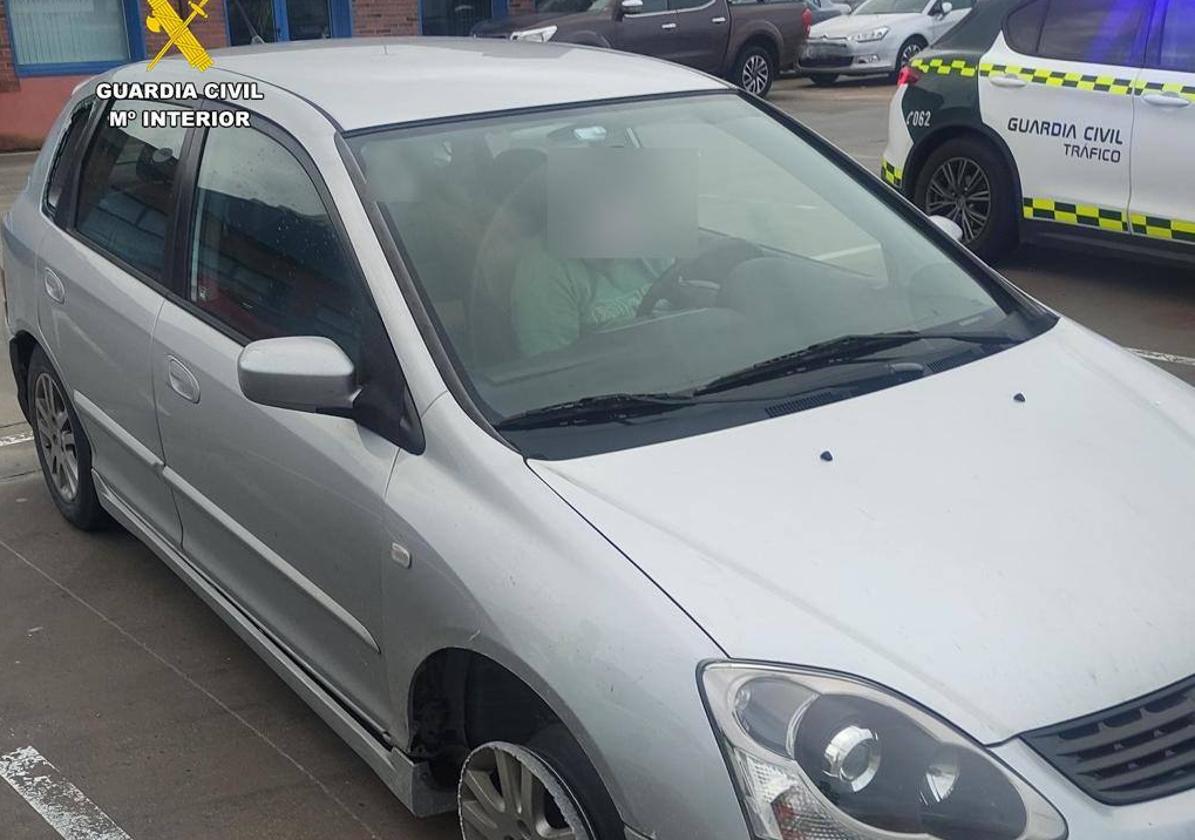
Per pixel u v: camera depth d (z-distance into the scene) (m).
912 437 2.71
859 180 3.70
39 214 4.59
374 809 3.25
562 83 3.56
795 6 18.38
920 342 3.12
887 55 19.05
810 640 2.18
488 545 2.50
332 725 3.19
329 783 3.36
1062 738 2.09
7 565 4.61
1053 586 2.31
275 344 2.80
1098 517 2.51
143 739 3.58
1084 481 2.62
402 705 2.81
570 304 3.02
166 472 3.72
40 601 4.36
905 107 8.34
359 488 2.81
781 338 3.09
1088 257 8.46
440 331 2.82
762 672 2.14
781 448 2.64
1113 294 7.60
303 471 2.99
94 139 4.39
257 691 3.80
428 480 2.68
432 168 3.13
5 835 3.21
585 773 2.37
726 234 3.35
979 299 3.38
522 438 2.64
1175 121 6.92
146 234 3.86
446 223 3.03
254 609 3.45
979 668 2.15
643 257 3.18
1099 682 2.16
